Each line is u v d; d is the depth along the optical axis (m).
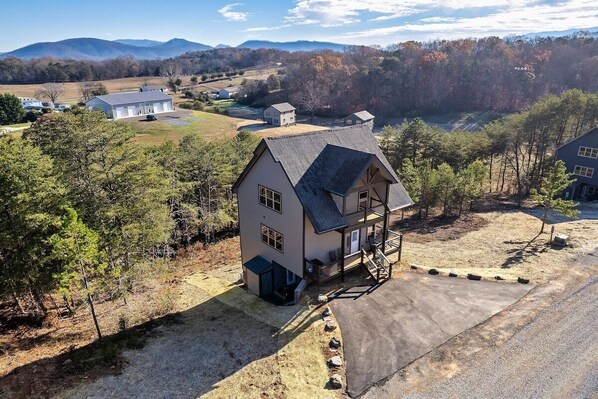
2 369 15.02
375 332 16.81
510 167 53.78
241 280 24.97
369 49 168.88
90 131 21.06
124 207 21.98
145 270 22.42
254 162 22.41
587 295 18.94
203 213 32.72
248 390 13.65
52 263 18.78
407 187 36.97
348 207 21.55
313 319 18.06
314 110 115.44
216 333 17.59
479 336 16.19
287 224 21.23
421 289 20.39
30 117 89.19
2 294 18.22
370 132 25.02
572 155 43.47
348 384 13.87
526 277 21.17
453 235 31.61
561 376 13.80
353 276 22.23
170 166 31.48
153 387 13.89
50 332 18.86
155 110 98.81
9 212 17.47
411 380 13.95
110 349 15.97
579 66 101.88
